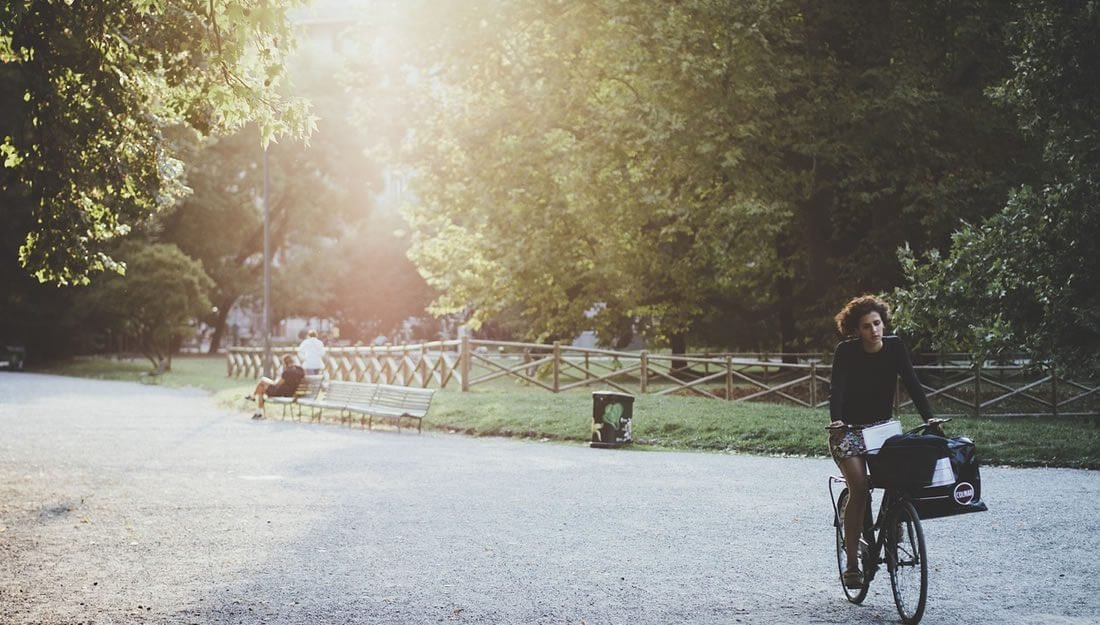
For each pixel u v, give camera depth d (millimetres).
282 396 23828
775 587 7418
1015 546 8703
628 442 17328
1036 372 17484
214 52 10281
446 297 33062
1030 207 16984
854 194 24344
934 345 19359
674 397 22406
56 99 10664
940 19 24391
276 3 9039
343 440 18688
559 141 26312
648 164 25062
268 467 14633
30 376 44500
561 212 27375
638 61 23734
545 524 9969
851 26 24641
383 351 29500
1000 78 24047
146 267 43000
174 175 12172
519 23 25750
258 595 7266
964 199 23547
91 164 11305
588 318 32750
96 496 11914
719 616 6633
